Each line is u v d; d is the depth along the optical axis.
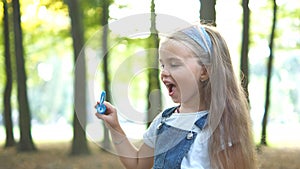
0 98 29.56
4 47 18.02
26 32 19.61
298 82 36.22
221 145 1.63
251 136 1.72
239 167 1.64
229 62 1.70
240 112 1.68
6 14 17.12
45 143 20.33
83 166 11.85
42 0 16.75
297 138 22.25
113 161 11.77
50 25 19.55
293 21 18.62
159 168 1.69
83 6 16.20
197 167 1.61
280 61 30.69
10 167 12.73
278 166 11.59
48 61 34.94
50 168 12.25
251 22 18.20
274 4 15.52
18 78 15.90
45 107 48.25
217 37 1.69
